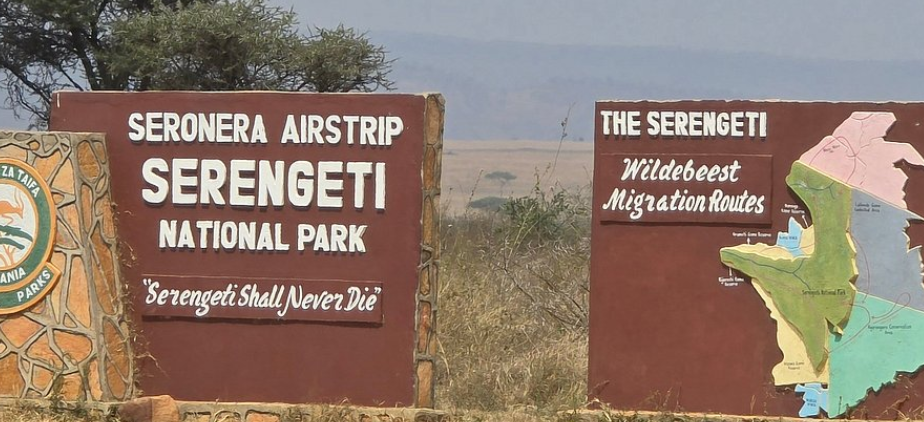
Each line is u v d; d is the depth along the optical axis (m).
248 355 19.19
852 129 18.39
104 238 18.84
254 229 19.08
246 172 19.05
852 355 18.45
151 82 54.38
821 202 18.42
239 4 53.34
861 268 18.42
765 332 18.58
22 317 18.55
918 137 18.28
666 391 18.75
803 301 18.47
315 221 18.97
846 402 18.45
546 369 21.75
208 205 19.14
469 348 23.16
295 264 19.05
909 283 18.33
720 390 18.66
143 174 19.20
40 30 59.22
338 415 18.73
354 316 18.91
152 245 19.23
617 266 18.86
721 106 18.56
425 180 18.78
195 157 19.14
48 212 18.48
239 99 19.05
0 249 18.56
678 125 18.66
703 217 18.64
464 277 26.20
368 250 18.91
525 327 24.62
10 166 18.55
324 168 18.92
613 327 18.88
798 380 18.52
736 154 18.55
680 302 18.72
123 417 18.39
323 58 53.59
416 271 18.81
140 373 19.27
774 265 18.50
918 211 18.30
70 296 18.47
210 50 52.84
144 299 19.23
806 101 18.44
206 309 19.17
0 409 18.20
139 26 53.44
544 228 30.91
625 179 18.81
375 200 18.84
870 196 18.38
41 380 18.47
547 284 26.31
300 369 19.09
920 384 18.34
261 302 19.09
